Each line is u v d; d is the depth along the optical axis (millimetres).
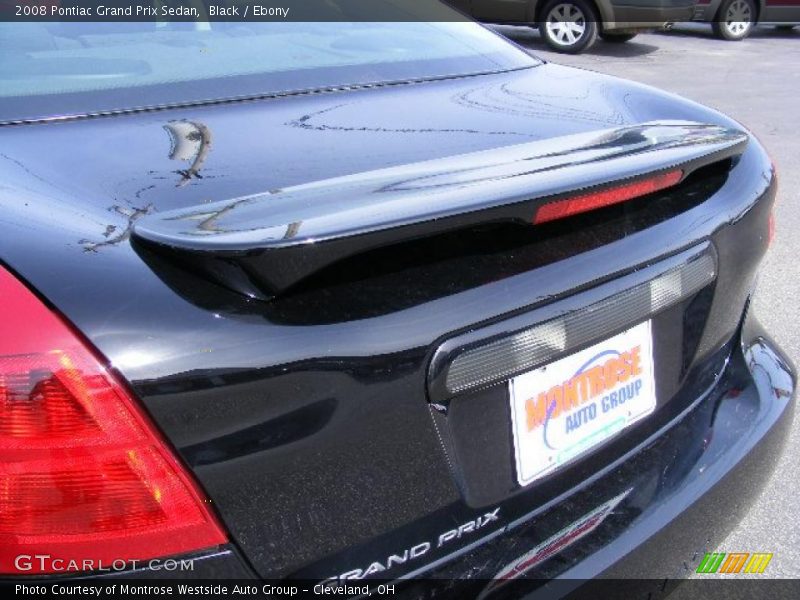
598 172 1319
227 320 1087
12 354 1011
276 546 1159
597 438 1510
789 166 6090
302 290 1141
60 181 1333
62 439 1019
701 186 1680
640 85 2211
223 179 1357
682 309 1644
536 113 1812
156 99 1711
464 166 1359
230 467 1097
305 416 1129
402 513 1259
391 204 1151
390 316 1181
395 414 1200
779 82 9312
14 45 1825
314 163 1435
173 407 1050
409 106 1791
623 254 1446
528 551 1392
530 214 1241
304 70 1940
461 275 1260
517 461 1375
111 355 1032
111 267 1110
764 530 2396
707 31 13305
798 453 2703
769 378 1933
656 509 1550
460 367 1241
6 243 1132
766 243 1856
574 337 1387
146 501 1062
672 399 1687
